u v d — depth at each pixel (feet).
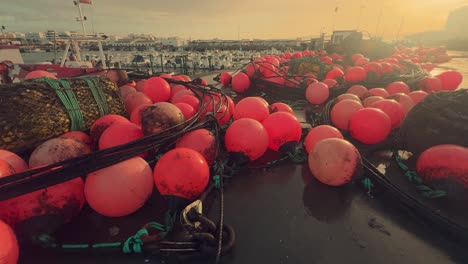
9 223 7.32
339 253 7.81
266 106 16.02
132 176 8.48
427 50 78.33
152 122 11.42
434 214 8.58
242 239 8.30
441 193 9.65
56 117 12.25
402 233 8.61
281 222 9.11
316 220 9.21
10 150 10.65
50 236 7.73
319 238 8.39
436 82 25.45
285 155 14.02
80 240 8.20
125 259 7.59
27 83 12.35
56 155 9.49
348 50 59.47
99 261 7.55
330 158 10.08
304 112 23.43
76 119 13.15
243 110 15.29
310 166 10.97
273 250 7.91
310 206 9.96
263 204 10.09
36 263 7.45
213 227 7.75
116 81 22.57
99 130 12.42
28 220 7.38
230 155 12.48
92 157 8.34
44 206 7.51
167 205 9.79
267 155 14.15
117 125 11.37
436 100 12.37
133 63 120.98
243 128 12.05
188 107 14.99
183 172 8.66
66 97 13.06
